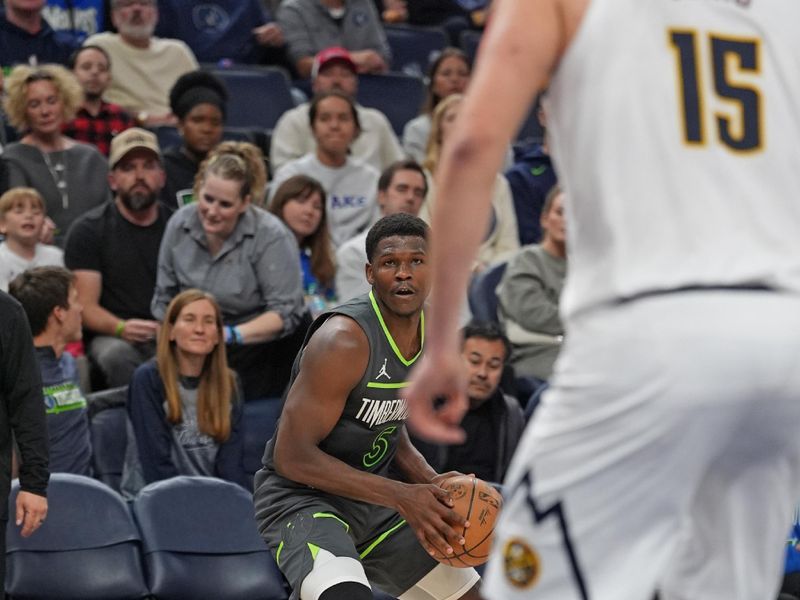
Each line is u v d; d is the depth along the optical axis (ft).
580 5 17.63
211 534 44.62
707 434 17.61
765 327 17.20
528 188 70.79
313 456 32.94
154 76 77.97
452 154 17.16
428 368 17.47
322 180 67.56
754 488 18.62
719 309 17.21
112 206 59.93
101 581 42.47
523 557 18.71
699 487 18.89
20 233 56.90
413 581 36.40
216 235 57.16
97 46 70.95
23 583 41.78
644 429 17.54
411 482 35.86
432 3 98.99
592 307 17.84
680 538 18.42
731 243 17.51
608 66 17.58
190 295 49.65
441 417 18.07
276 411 55.01
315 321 33.88
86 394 54.08
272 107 80.79
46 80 64.08
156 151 59.52
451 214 17.10
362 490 32.48
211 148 66.95
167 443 49.55
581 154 17.78
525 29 17.43
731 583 18.95
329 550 33.12
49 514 43.11
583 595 18.29
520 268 59.11
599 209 17.71
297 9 87.30
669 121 17.60
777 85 18.08
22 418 38.47
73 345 56.44
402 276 32.63
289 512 34.35
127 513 44.27
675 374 17.21
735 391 17.28
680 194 17.52
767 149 17.88
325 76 78.84
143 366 50.19
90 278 58.49
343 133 67.31
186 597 43.32
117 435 51.90
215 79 68.59
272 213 61.26
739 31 18.08
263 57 87.92
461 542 32.12
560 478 18.31
